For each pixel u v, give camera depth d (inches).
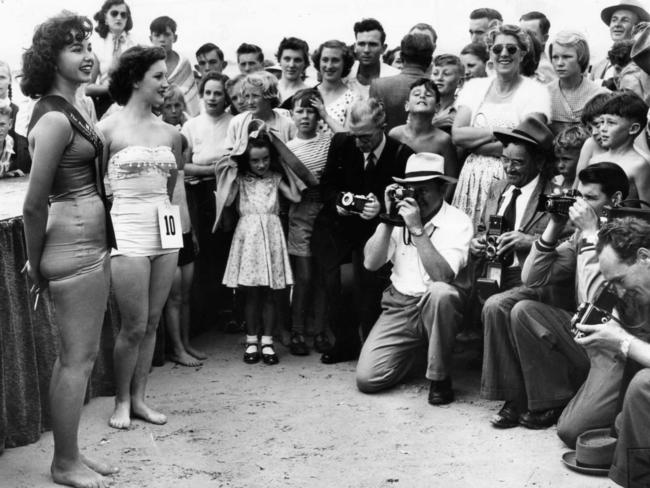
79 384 164.1
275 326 259.6
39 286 164.9
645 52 206.2
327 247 234.8
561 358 190.2
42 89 161.5
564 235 200.5
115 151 191.2
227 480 169.2
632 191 192.4
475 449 181.2
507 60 230.2
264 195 238.4
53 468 167.6
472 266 214.7
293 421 198.1
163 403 210.1
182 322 242.1
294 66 280.4
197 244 245.8
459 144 233.3
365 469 173.2
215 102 255.0
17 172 242.8
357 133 226.1
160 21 320.2
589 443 171.2
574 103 241.8
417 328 212.5
